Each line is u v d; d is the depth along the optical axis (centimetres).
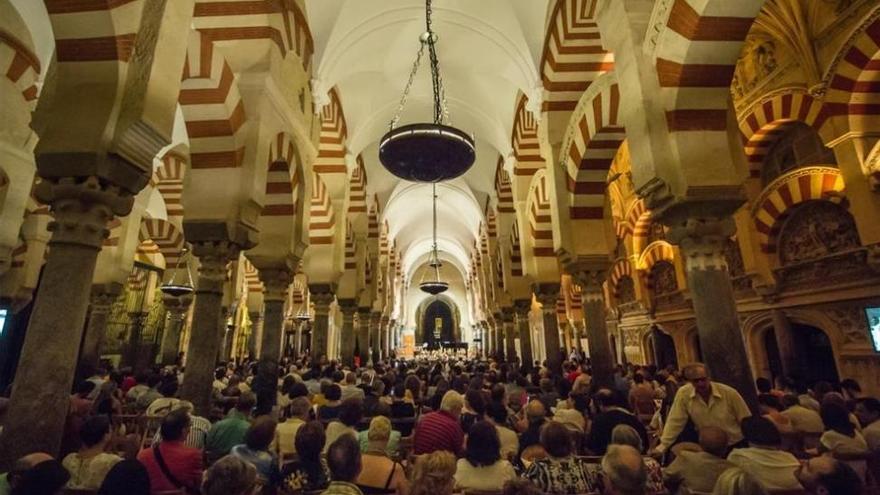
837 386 597
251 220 504
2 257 537
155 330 1436
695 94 369
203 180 492
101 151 278
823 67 563
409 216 2345
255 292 1505
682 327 982
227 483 156
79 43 292
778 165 702
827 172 608
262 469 245
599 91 580
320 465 222
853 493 149
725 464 220
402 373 1016
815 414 355
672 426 277
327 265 978
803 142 657
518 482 167
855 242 577
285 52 589
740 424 254
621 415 302
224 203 483
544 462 216
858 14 514
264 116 529
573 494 204
